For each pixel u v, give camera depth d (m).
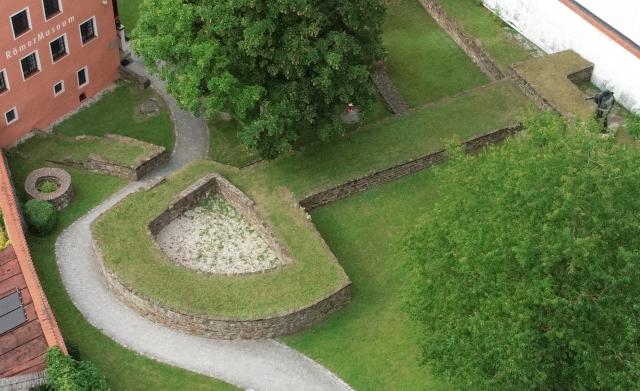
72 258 46.47
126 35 60.28
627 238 34.28
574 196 33.12
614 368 33.44
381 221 48.53
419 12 63.00
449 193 39.94
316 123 47.56
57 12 50.44
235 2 42.38
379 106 55.69
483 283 35.16
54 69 52.34
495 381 33.94
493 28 59.97
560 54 55.97
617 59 53.03
